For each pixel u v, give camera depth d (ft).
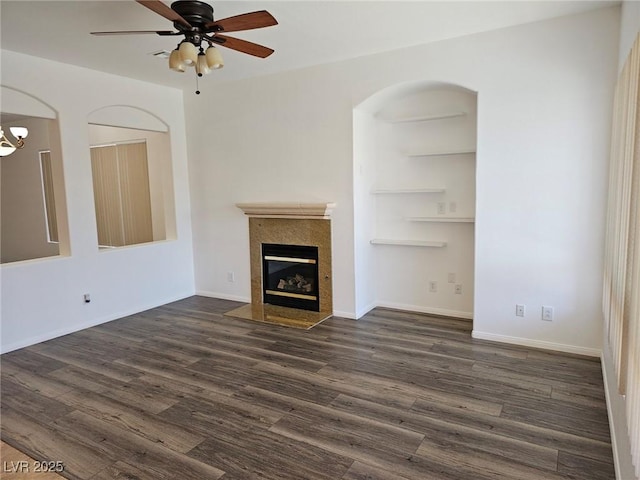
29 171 22.35
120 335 13.89
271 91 15.64
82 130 14.33
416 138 14.90
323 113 14.64
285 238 16.08
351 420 8.55
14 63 12.50
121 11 9.82
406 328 13.88
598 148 10.68
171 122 17.46
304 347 12.50
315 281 15.87
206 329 14.34
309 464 7.23
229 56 13.48
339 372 10.76
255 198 16.65
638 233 4.77
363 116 14.79
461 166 14.19
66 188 13.94
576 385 9.77
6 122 22.13
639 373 4.64
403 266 15.72
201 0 9.33
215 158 17.47
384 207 15.84
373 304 16.26
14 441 8.09
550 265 11.60
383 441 7.82
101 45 12.02
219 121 17.11
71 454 7.65
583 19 10.51
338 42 12.31
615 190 8.29
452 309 14.99
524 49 11.27
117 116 15.53
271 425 8.44
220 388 10.05
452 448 7.57
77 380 10.64
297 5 9.77
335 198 14.80
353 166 14.30
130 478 6.98
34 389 10.19
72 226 14.19
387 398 9.39
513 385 9.84
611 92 10.39
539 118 11.28
